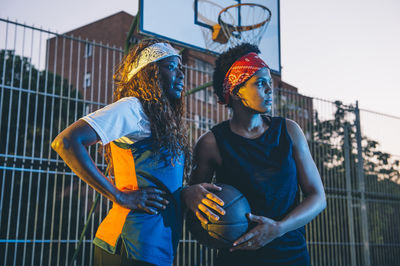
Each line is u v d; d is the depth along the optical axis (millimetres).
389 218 8031
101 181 1365
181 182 1633
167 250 1463
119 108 1447
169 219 1501
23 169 4363
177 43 5207
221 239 1584
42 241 4344
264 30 6113
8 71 8469
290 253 1692
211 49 5512
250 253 1669
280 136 1821
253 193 1718
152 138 1519
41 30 4668
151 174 1491
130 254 1393
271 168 1743
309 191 1812
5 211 7383
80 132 1356
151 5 5086
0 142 8031
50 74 9281
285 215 1707
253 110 1815
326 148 7461
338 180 7484
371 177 7988
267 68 1853
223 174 1821
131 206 1397
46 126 8688
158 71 1624
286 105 7059
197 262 5547
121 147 1523
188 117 5523
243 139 1803
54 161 4551
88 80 15656
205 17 5586
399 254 7875
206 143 1877
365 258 7344
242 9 5953
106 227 1509
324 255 6691
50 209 7840
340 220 7387
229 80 1876
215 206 1564
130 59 1680
